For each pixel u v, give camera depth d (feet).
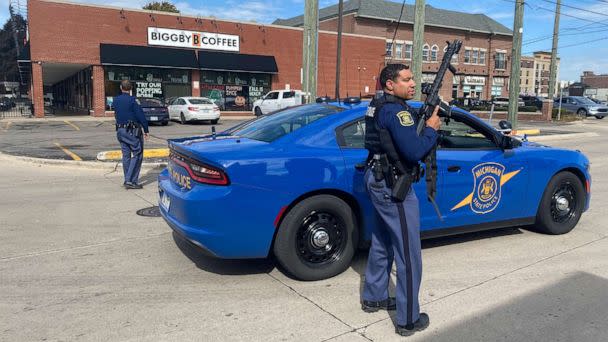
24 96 251.80
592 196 26.23
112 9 90.79
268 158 13.08
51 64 91.56
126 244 17.22
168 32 96.27
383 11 157.79
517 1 57.11
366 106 15.19
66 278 14.15
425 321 11.28
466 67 175.42
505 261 15.74
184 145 14.37
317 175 13.46
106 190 26.66
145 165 33.68
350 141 14.34
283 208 13.23
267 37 107.14
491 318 11.88
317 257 13.98
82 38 88.89
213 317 11.80
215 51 101.60
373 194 10.75
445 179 15.25
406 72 10.55
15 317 11.74
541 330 11.32
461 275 14.55
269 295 13.07
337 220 14.05
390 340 10.79
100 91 91.30
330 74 117.08
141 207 22.70
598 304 12.69
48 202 23.65
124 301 12.64
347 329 11.28
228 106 104.94
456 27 169.17
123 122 26.30
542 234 18.69
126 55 91.25
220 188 12.76
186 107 79.20
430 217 15.28
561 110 108.47
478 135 16.46
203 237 12.93
